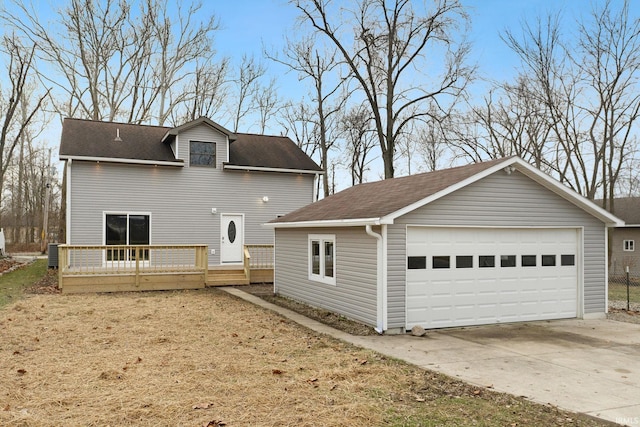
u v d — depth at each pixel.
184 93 29.73
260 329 9.05
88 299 12.44
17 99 21.75
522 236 10.43
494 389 5.62
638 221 26.44
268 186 18.73
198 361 6.61
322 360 6.85
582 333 9.13
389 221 8.83
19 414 4.54
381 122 22.91
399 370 6.38
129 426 4.35
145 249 16.14
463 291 9.78
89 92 26.09
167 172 17.14
